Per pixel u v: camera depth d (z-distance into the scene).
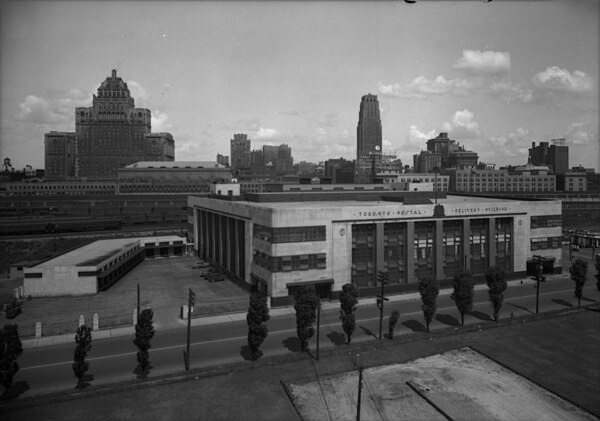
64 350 52.59
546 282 87.62
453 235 83.81
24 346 53.94
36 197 198.75
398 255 79.19
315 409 38.84
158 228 158.38
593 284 86.00
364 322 62.47
